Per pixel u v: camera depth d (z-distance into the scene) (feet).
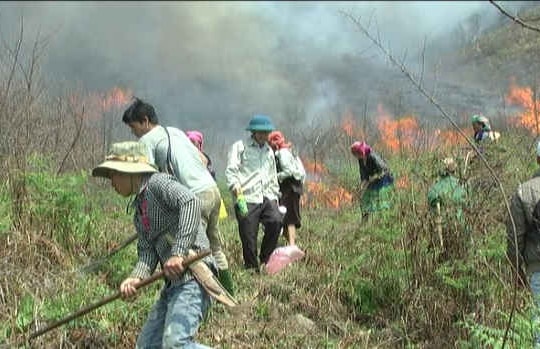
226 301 15.61
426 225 22.50
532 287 19.35
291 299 22.95
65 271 21.15
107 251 23.13
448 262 21.33
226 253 27.12
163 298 16.08
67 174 24.99
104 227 24.44
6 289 19.47
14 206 22.21
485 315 20.22
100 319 19.35
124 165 15.46
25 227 21.93
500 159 22.90
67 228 22.76
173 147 18.35
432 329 21.35
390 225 23.66
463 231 21.95
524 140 26.25
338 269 24.52
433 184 23.40
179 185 15.37
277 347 20.17
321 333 21.48
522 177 23.15
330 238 28.81
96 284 21.11
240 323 20.99
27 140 24.22
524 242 19.35
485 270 21.17
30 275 20.40
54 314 18.94
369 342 21.31
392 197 25.14
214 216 18.97
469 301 21.22
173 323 15.24
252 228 26.17
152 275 15.48
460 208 22.21
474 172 22.45
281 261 25.50
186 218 15.07
